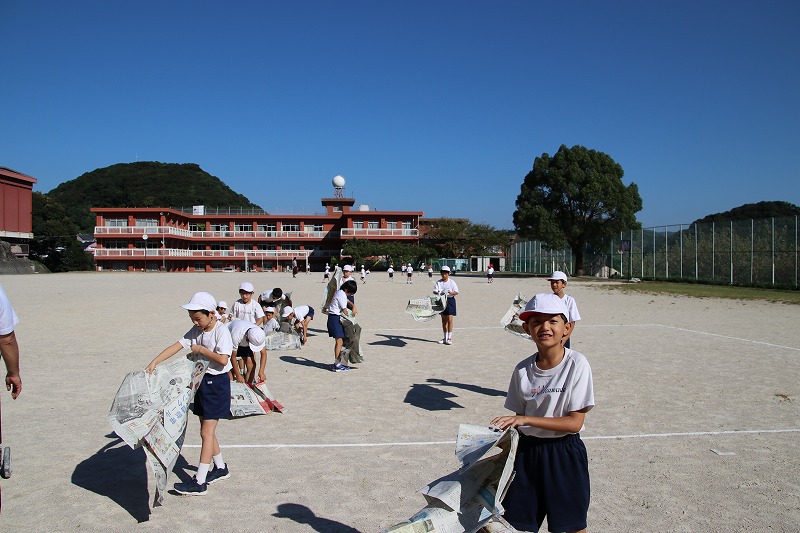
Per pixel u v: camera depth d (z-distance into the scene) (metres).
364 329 16.81
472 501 3.27
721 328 16.58
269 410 7.62
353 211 85.56
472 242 85.31
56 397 8.43
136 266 80.94
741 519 4.44
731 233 40.03
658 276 48.19
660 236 48.03
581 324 17.70
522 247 76.94
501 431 3.54
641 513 4.55
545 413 3.35
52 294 30.00
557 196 54.78
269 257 87.06
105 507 4.73
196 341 5.27
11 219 62.50
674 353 12.19
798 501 4.77
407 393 8.73
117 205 133.75
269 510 4.66
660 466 5.60
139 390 4.75
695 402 8.02
